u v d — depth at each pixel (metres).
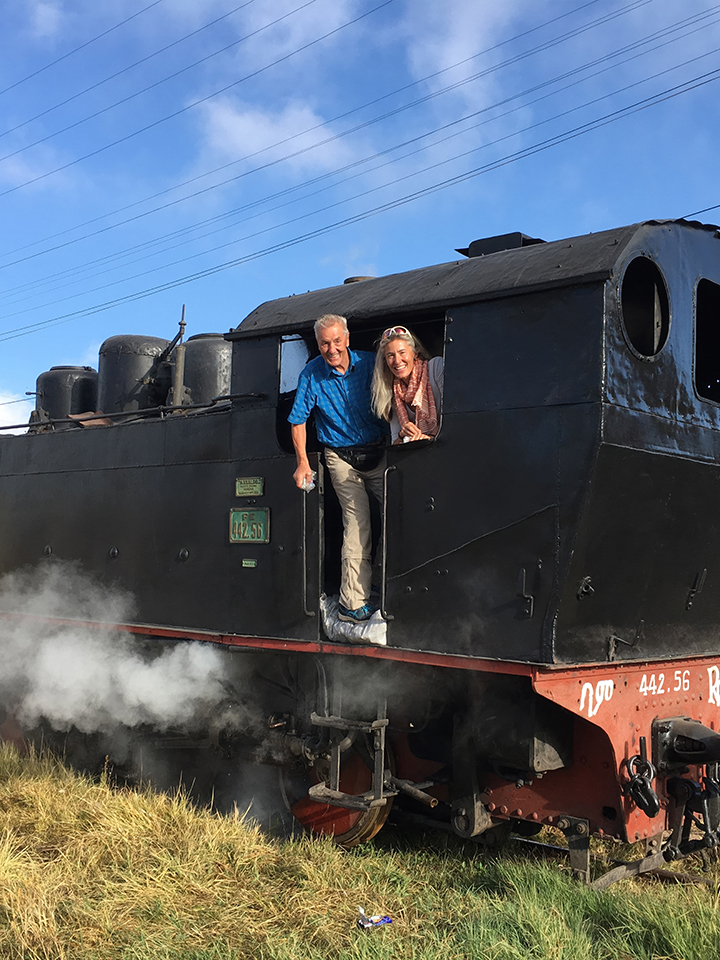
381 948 3.68
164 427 6.07
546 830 5.58
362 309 4.82
